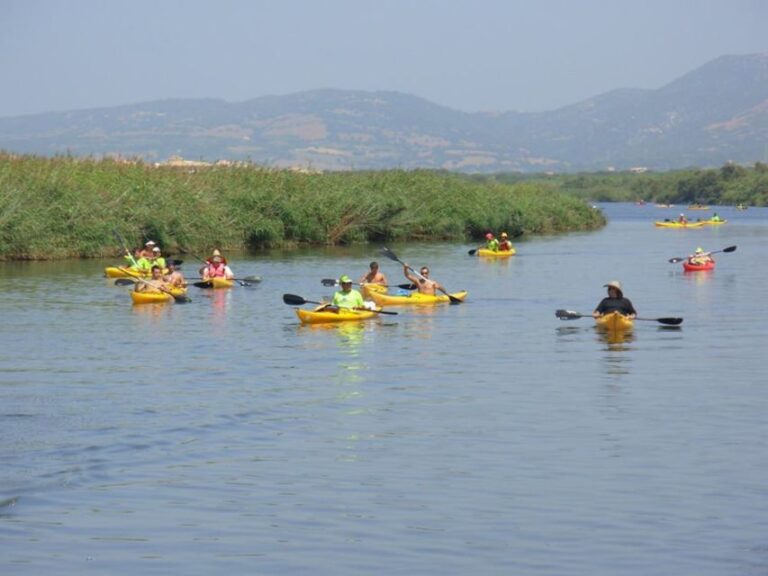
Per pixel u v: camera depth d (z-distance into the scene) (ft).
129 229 209.26
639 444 63.52
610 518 50.49
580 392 79.05
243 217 237.66
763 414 71.41
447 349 99.35
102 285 157.28
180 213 219.41
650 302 140.26
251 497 53.83
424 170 311.88
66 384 82.43
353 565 45.34
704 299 143.54
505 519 50.55
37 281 162.40
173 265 160.04
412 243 273.95
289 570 44.91
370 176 289.53
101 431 66.80
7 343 103.04
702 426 67.97
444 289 151.12
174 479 56.80
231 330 112.16
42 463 59.57
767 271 190.19
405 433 66.49
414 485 55.67
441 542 47.75
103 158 237.45
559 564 45.14
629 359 93.71
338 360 93.45
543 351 98.12
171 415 71.36
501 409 73.15
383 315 125.18
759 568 44.47
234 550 47.09
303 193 255.91
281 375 86.28
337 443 64.08
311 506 52.54
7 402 75.56
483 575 44.16
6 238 194.18
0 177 200.75
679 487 54.95
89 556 46.44
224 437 65.46
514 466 59.00
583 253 239.71
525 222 326.24
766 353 96.78
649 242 285.84
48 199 203.51
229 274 159.74
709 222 407.64
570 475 57.26
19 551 46.96
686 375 85.87
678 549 46.62
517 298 144.46
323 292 151.12
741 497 53.26
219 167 253.24
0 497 53.72
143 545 47.65
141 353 97.25
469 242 280.92
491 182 394.93
